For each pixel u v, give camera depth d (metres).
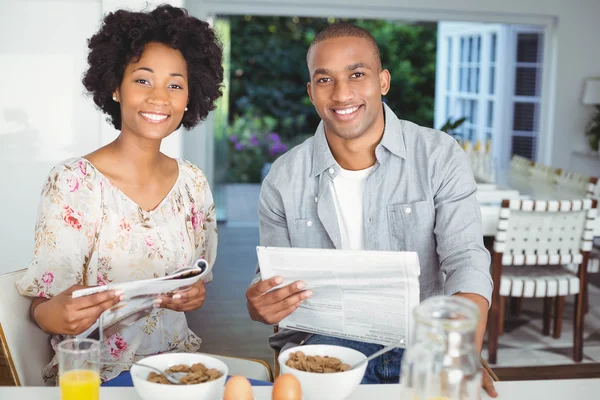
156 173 1.98
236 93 11.37
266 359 3.62
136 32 1.86
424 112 11.89
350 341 1.97
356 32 1.96
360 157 2.04
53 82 3.50
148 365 1.31
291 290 1.65
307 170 2.10
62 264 1.82
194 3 6.30
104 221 1.89
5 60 3.47
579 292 3.59
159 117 1.89
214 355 2.16
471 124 7.91
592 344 3.85
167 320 1.99
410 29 11.71
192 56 1.97
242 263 5.64
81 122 3.54
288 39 11.41
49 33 3.47
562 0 6.84
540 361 3.59
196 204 2.08
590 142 6.92
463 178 2.00
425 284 2.07
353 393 1.41
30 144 3.53
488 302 1.78
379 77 2.02
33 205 3.57
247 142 10.55
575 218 3.51
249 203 8.46
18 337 1.77
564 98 7.04
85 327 1.61
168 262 1.96
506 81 7.28
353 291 1.63
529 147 7.32
